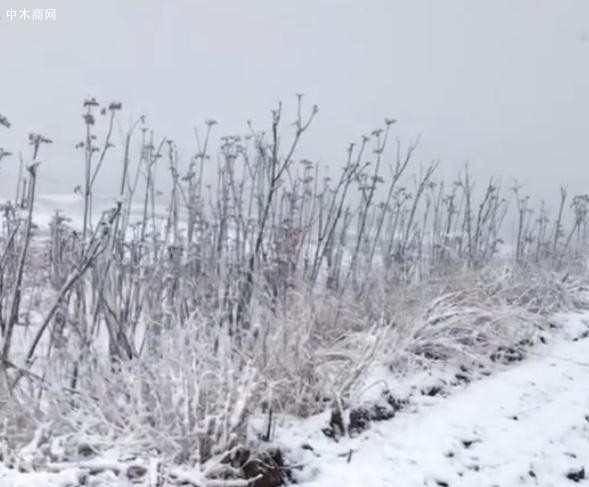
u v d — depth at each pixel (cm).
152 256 618
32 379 414
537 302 839
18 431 366
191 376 393
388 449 438
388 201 773
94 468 340
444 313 621
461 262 867
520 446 454
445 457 430
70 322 436
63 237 583
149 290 547
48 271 573
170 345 432
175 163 653
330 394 475
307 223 704
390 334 574
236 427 379
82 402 393
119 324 472
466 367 598
